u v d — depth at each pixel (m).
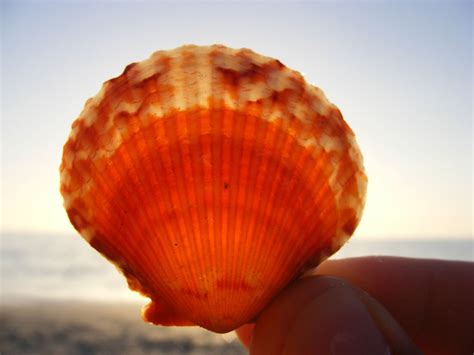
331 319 0.05
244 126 0.06
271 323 0.05
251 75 0.06
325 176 0.06
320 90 0.06
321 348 0.05
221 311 0.06
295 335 0.05
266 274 0.06
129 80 0.06
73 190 0.06
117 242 0.06
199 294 0.06
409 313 0.07
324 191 0.06
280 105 0.06
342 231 0.06
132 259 0.06
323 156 0.06
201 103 0.06
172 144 0.06
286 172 0.06
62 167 0.06
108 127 0.06
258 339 0.05
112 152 0.06
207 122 0.06
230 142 0.06
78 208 0.06
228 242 0.06
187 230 0.06
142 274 0.06
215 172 0.06
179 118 0.06
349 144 0.06
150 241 0.06
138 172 0.06
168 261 0.06
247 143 0.06
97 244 0.06
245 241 0.06
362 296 0.05
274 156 0.06
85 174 0.06
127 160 0.06
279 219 0.06
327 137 0.06
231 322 0.06
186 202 0.06
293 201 0.06
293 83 0.06
